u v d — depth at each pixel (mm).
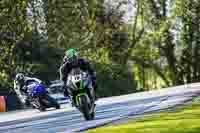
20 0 139875
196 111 37125
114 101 71125
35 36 141750
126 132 27766
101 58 171250
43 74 129250
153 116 36438
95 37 172875
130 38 190875
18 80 68375
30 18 147500
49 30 155000
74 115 49688
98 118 41750
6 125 47531
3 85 115062
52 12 158000
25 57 133375
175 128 27453
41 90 67812
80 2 169000
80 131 32531
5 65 130125
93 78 39906
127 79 158875
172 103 51094
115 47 179875
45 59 135250
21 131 38125
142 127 29281
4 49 132375
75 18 166750
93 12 173875
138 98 72375
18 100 92312
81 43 165750
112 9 180375
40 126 40938
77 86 38562
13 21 136875
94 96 40000
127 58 185000
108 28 178375
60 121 43688
